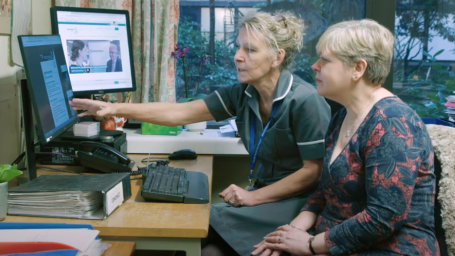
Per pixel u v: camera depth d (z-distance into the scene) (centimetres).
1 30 168
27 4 192
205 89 272
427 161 123
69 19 188
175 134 222
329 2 269
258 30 161
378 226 117
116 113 182
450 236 130
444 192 131
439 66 280
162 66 239
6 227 110
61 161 179
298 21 171
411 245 121
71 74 190
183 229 119
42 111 135
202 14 264
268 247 141
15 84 183
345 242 122
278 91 167
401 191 115
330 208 140
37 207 125
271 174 181
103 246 112
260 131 176
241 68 165
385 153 118
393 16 268
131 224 121
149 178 153
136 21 234
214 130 244
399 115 120
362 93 131
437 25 275
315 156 164
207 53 268
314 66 137
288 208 164
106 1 228
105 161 166
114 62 206
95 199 127
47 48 151
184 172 168
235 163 264
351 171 128
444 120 243
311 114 163
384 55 126
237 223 163
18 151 185
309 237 133
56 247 98
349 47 126
